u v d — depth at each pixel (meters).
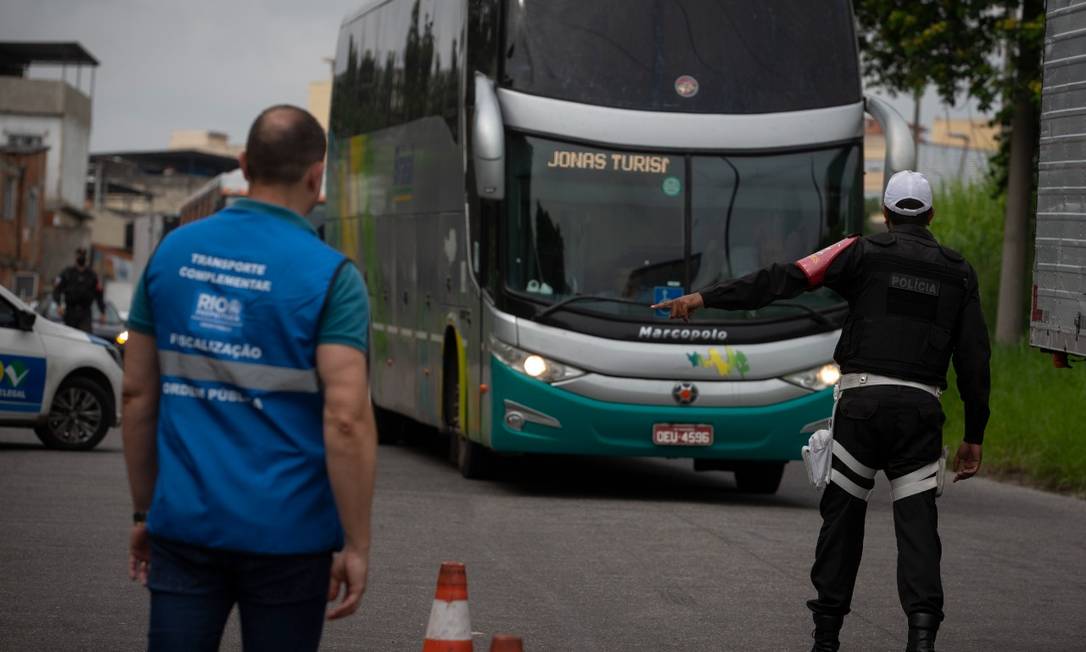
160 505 4.30
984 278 28.70
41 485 14.50
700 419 14.56
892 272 7.44
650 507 14.52
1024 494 16.48
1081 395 18.33
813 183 14.84
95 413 18.64
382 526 12.52
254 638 4.32
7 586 9.30
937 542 7.26
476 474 16.59
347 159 21.78
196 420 4.32
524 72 14.77
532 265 14.61
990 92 26.28
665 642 8.31
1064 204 8.80
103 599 8.96
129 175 106.88
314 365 4.33
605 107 14.73
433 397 17.20
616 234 14.64
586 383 14.49
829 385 14.74
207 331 4.32
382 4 20.09
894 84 28.62
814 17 15.16
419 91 17.84
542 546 11.70
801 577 10.55
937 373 7.41
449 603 5.74
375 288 20.11
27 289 56.03
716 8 15.02
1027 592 10.34
